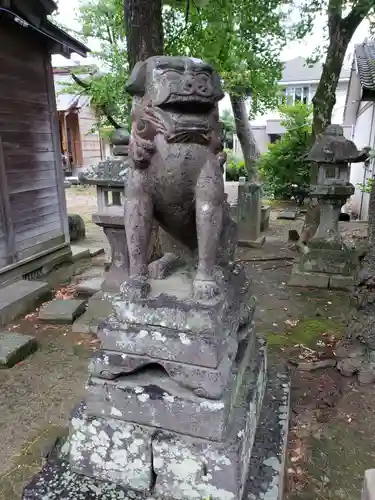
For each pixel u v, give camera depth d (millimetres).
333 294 4621
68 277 5340
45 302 4434
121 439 1613
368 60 8898
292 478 2004
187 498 1560
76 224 7391
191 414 1510
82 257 6289
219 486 1509
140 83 1533
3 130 4691
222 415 1479
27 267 5109
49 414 2564
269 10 5469
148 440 1577
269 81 7938
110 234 3682
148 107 1490
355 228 8492
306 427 2348
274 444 1855
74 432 1678
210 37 5309
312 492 1928
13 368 3121
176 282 1766
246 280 2203
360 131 12844
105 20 7543
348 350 2957
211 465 1500
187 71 1404
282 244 7180
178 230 1791
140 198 1612
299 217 10203
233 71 6566
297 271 5023
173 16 5574
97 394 1633
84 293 4574
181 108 1459
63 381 2938
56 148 5773
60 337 3645
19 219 5012
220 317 1568
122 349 1609
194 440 1525
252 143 9164
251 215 7082
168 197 1594
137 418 1591
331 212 4977
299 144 11570
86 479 1678
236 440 1517
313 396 2627
